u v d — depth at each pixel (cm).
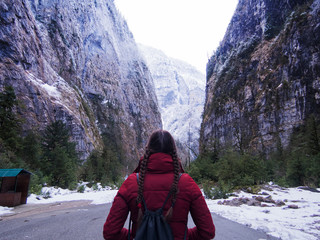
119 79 15550
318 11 7344
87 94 11425
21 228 519
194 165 2319
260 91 8394
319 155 2308
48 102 5153
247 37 11838
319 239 443
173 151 158
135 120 15650
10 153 1997
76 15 11931
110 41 16062
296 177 2277
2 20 4734
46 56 7519
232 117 9112
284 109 6944
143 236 133
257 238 450
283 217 690
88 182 3088
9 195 946
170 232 133
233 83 10525
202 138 11794
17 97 4381
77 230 499
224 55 13850
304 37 7412
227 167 1825
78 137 5456
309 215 719
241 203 1015
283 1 10262
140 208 144
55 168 2341
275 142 6638
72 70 9319
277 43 8744
